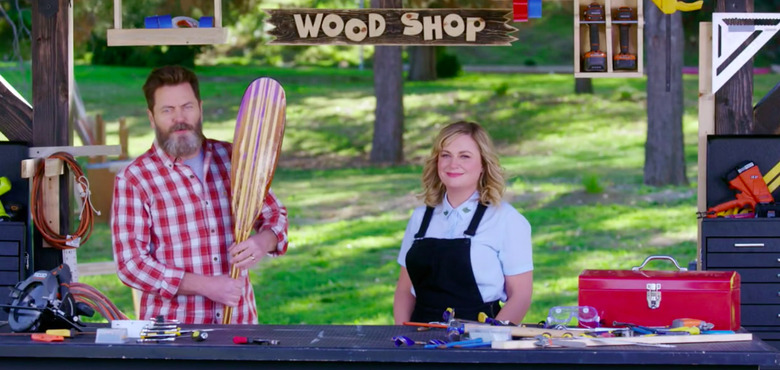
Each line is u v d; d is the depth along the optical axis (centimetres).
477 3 984
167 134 353
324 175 1400
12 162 401
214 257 363
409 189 1284
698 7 397
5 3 988
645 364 273
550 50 2545
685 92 1798
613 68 394
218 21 389
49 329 306
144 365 285
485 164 351
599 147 1506
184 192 360
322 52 2345
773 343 379
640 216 1101
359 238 1043
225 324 325
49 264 408
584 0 398
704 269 384
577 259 933
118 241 353
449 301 345
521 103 1781
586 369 275
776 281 378
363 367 282
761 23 395
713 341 284
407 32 399
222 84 1919
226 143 379
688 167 1365
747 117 404
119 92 1805
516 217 351
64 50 405
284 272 909
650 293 309
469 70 2305
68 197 411
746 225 380
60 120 405
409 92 1917
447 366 279
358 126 1675
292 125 1681
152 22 389
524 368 277
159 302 358
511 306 343
